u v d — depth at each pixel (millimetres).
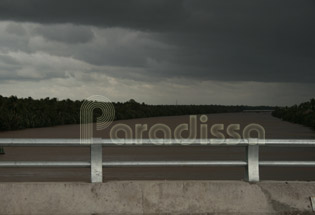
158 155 23641
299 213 6344
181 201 6312
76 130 53781
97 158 6410
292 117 87812
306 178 14547
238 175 15359
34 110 62906
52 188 6250
